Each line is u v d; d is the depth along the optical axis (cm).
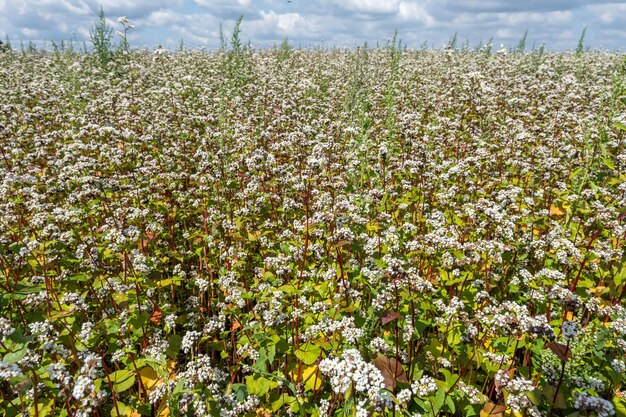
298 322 571
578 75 2125
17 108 1335
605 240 741
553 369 475
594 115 1208
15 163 987
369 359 470
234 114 1425
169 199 932
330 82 2183
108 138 1101
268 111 1459
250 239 728
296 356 512
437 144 1225
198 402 440
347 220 691
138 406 470
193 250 836
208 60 2616
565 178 986
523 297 634
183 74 1948
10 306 600
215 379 475
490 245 597
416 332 501
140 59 2480
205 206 852
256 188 863
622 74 871
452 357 529
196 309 675
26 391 425
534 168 1003
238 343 560
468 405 458
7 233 734
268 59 2422
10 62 2648
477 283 631
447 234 738
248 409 457
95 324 546
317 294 619
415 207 901
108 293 599
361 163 987
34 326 466
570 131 1205
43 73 2216
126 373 470
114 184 805
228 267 713
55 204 816
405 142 1093
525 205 847
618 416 422
